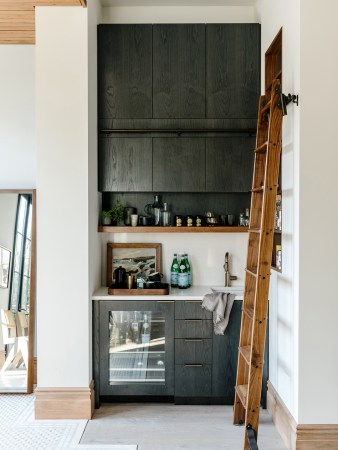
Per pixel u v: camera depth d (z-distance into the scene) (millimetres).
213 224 4137
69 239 3506
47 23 3473
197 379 3764
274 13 3535
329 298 2914
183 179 4008
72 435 3230
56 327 3516
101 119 3988
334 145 2906
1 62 4129
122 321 3754
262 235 3016
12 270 4062
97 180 3988
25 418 3508
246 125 3990
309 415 2926
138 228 4020
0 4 3377
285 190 3230
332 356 2920
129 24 3977
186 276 4164
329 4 2887
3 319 4043
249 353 3285
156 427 3379
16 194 4098
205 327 3756
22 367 4012
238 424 3422
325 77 2898
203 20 4246
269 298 3734
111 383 3744
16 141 4172
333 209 2910
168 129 3963
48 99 3482
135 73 3980
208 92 3990
